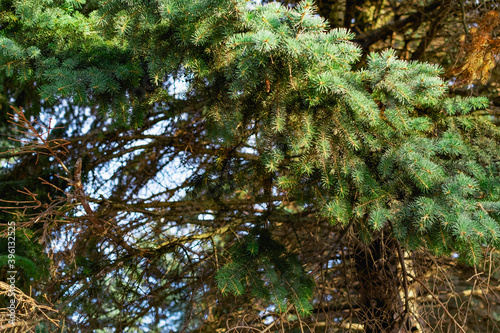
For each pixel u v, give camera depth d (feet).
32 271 10.87
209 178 12.64
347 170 9.63
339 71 9.52
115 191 16.52
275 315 12.67
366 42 17.21
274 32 8.46
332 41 8.84
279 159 9.85
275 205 13.82
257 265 10.84
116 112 11.12
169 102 13.85
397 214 9.47
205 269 15.03
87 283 13.15
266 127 10.18
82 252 14.35
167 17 9.17
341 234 13.71
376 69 9.26
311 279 11.72
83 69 10.75
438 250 9.57
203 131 15.98
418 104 11.07
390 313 12.93
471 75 12.67
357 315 13.00
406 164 9.46
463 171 10.14
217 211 14.52
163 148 17.08
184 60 10.05
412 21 17.85
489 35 12.46
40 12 10.73
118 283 14.34
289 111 9.86
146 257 14.30
